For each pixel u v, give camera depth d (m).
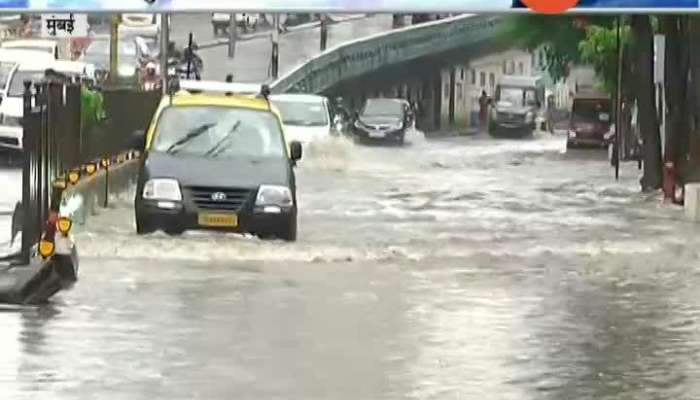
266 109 43.94
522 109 154.00
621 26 87.62
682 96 69.31
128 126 61.78
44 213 35.06
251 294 31.81
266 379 23.03
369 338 26.83
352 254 39.78
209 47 149.75
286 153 42.69
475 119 174.62
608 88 108.25
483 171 88.06
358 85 157.25
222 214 40.22
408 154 107.94
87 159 51.78
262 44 151.50
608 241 45.44
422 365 24.41
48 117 36.91
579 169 92.25
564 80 160.50
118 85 75.44
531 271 37.38
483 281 35.06
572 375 23.81
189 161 41.41
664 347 26.47
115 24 95.62
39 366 23.62
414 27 153.88
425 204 60.78
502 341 26.83
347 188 70.06
